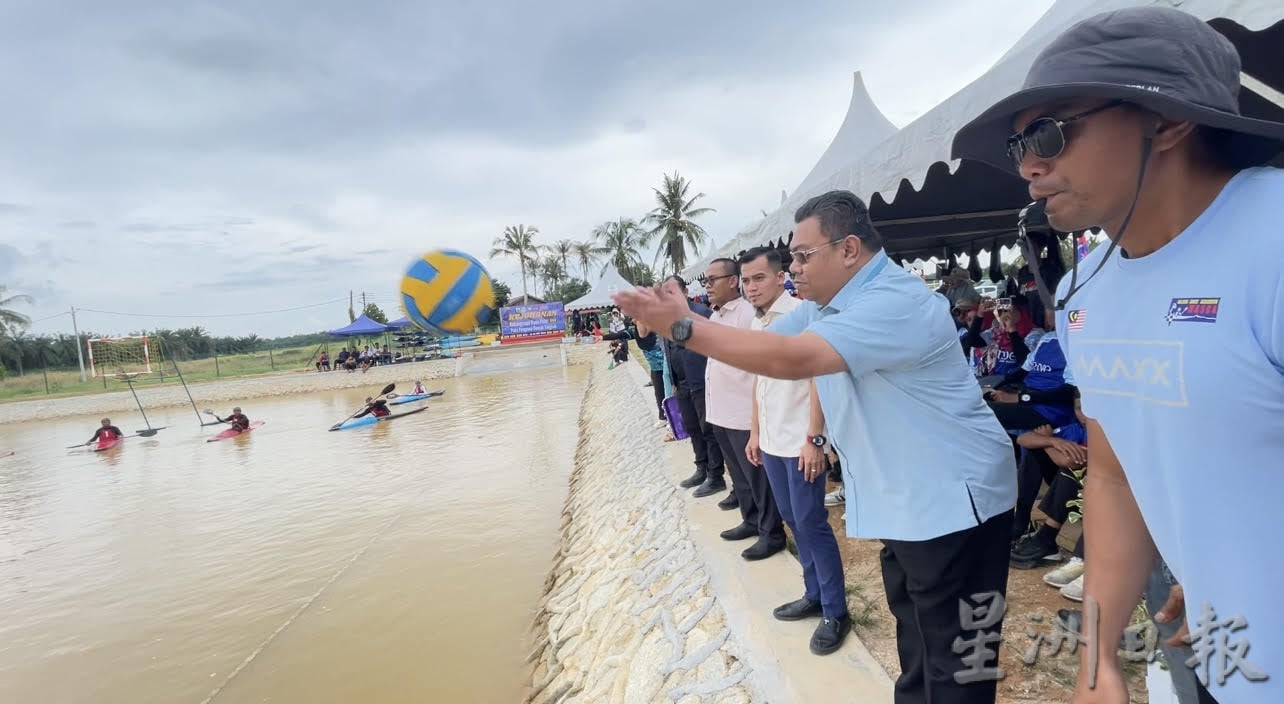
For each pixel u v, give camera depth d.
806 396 3.04
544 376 27.97
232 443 18.23
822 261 2.06
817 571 3.08
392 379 31.52
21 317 49.56
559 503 9.34
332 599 6.76
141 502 12.00
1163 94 0.96
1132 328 1.11
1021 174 1.20
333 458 14.37
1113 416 1.20
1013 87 2.23
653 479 6.94
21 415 29.83
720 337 1.64
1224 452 0.97
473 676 5.10
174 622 6.63
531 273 58.44
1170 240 1.06
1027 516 3.76
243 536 9.23
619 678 3.85
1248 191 0.97
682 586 4.23
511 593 6.52
